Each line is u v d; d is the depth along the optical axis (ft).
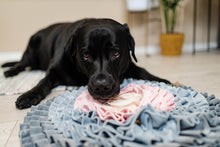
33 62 7.32
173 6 10.00
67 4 10.45
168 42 10.13
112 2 10.93
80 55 4.13
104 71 3.74
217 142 2.35
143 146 2.29
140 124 2.86
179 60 8.81
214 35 12.05
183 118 2.57
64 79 5.15
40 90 4.38
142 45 11.51
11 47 10.35
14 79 6.14
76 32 4.56
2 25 10.03
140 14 11.10
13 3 9.90
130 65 5.30
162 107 3.19
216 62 7.99
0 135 3.02
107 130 2.55
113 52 3.93
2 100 4.46
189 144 2.32
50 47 6.25
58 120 3.07
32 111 3.41
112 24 4.29
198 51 11.38
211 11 11.76
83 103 3.46
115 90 3.68
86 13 10.77
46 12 10.32
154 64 8.08
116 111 3.04
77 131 2.64
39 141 2.50
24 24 10.23
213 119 2.78
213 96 3.65
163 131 2.56
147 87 4.06
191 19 11.64
